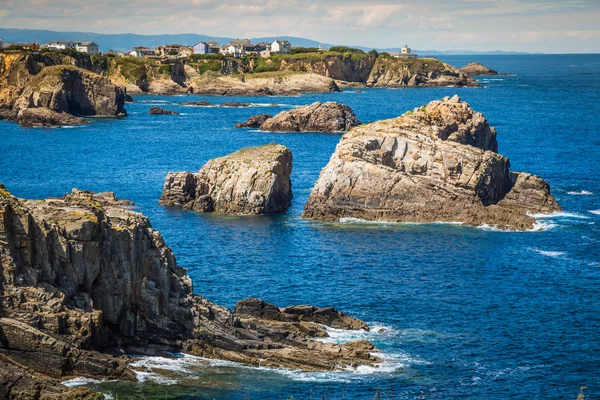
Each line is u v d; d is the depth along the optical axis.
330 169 141.25
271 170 144.38
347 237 125.56
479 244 121.50
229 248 118.31
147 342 73.38
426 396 69.12
